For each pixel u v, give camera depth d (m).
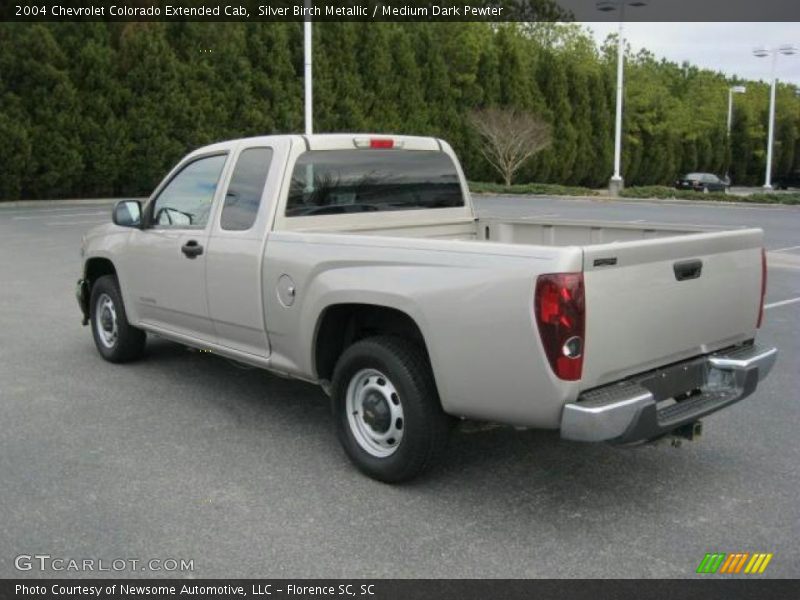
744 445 5.28
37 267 13.21
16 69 27.47
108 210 25.56
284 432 5.43
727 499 4.45
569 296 3.66
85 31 29.06
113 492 4.45
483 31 42.03
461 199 6.49
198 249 5.66
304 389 6.42
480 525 4.11
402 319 4.64
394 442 4.55
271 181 5.23
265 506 4.30
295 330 4.94
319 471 4.78
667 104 52.38
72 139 28.69
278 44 33.22
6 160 27.19
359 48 36.69
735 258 4.58
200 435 5.36
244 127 32.53
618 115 34.88
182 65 30.88
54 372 6.86
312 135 5.44
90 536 3.95
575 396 3.76
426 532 4.03
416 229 6.10
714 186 44.50
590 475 4.77
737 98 67.69
